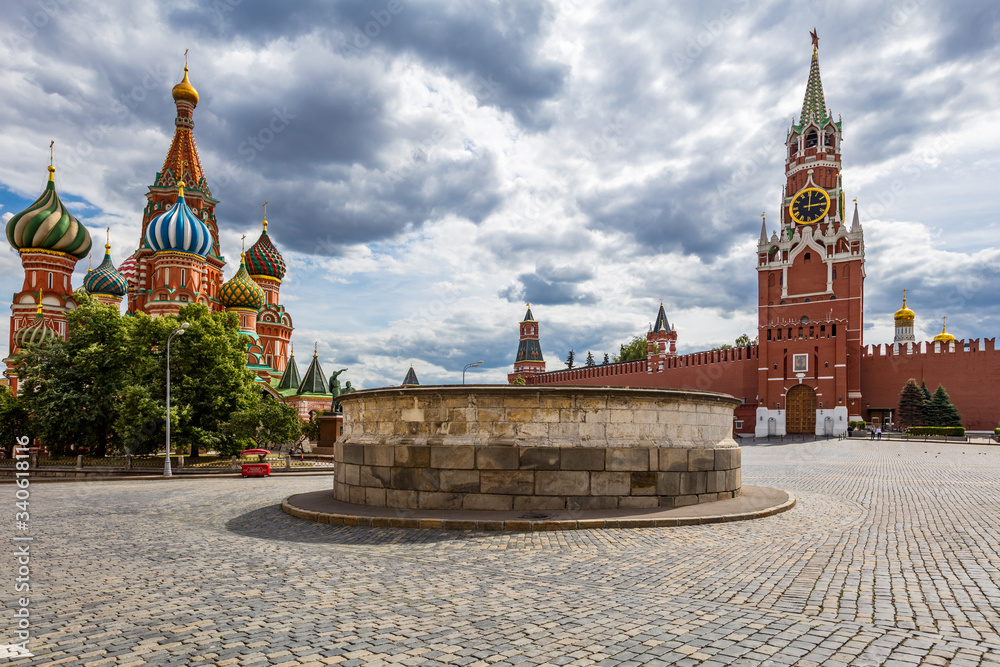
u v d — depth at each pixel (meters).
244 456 39.94
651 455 13.71
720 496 14.91
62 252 60.78
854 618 6.06
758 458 37.12
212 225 68.62
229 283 64.44
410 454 13.79
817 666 4.84
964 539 10.23
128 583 7.84
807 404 74.69
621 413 13.77
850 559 8.80
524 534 11.27
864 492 17.67
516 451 13.27
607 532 11.41
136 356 39.16
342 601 6.91
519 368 140.88
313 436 50.84
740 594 7.05
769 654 5.11
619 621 6.09
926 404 65.12
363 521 12.55
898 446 49.16
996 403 66.31
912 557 8.88
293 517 13.85
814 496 16.75
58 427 38.56
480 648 5.36
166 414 31.09
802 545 9.94
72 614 6.47
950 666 4.79
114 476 29.48
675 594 7.09
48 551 10.03
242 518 13.86
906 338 90.12
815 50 85.25
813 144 82.06
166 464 30.00
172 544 10.64
